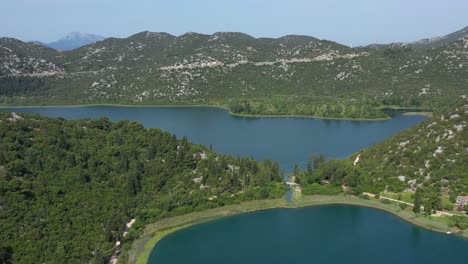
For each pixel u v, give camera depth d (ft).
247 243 609.83
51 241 518.37
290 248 597.11
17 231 513.45
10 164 583.99
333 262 558.15
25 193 562.66
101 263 510.58
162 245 604.08
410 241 605.31
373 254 578.25
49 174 618.03
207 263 560.20
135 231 612.70
